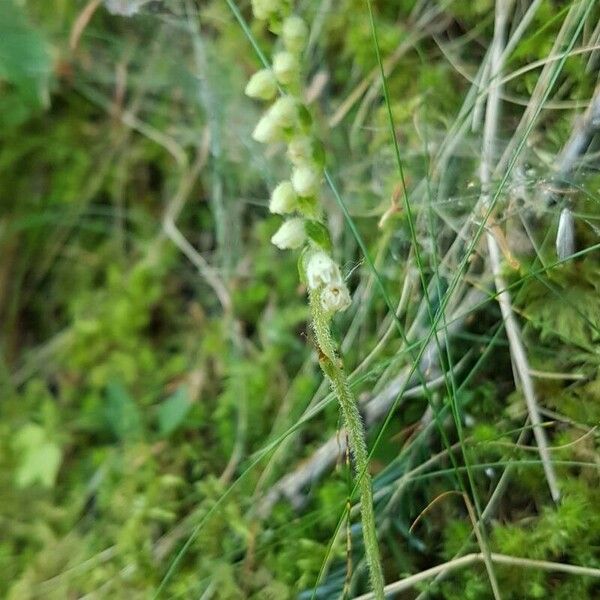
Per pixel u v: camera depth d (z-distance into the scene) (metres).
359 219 0.20
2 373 0.23
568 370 0.16
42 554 0.20
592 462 0.15
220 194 0.22
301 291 0.21
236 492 0.19
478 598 0.15
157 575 0.18
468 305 0.17
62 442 0.22
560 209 0.16
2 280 0.24
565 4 0.17
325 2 0.21
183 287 0.24
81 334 0.23
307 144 0.10
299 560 0.17
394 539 0.17
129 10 0.22
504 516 0.16
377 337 0.19
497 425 0.16
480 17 0.19
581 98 0.16
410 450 0.17
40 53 0.22
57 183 0.25
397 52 0.20
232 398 0.21
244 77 0.22
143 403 0.22
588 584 0.15
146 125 0.24
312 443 0.19
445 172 0.18
